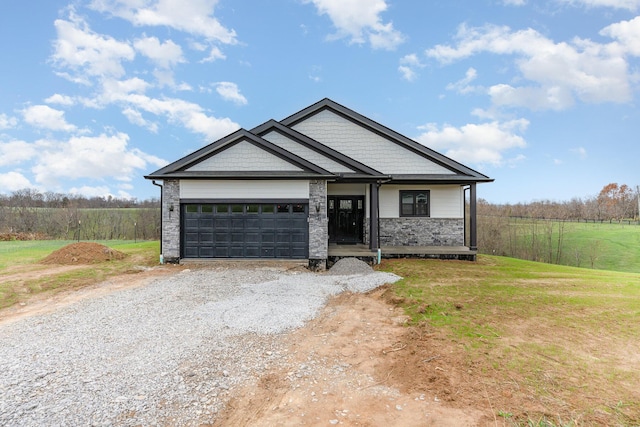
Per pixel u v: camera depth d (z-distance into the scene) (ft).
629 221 138.41
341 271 38.11
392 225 49.55
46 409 11.75
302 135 44.60
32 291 28.68
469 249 46.39
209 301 26.25
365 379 14.42
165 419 11.37
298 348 17.72
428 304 24.56
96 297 27.35
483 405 11.99
